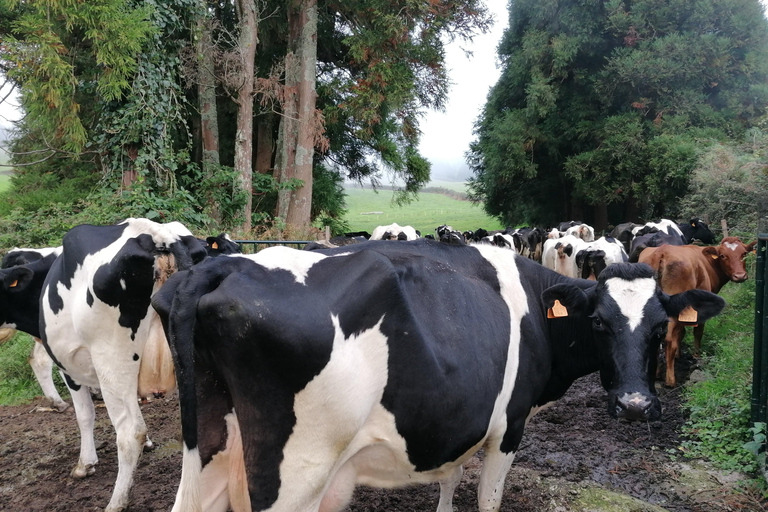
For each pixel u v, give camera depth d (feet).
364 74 61.16
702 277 26.58
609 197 75.15
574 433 19.22
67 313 14.16
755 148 40.32
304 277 8.77
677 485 15.43
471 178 99.55
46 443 18.79
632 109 77.66
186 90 55.83
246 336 8.06
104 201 38.81
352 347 8.59
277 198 62.95
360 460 9.30
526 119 82.48
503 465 11.68
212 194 47.96
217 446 8.89
